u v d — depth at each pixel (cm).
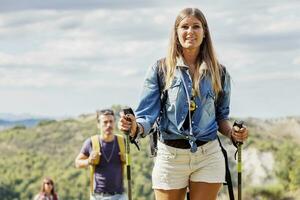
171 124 574
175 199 586
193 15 566
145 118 578
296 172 3872
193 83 570
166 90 575
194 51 575
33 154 10675
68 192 8294
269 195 3419
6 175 9581
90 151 1012
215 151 577
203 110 571
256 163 5994
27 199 9112
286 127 9238
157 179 588
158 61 582
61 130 12044
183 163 575
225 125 591
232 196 587
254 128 9062
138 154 6988
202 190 576
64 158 10275
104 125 1001
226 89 588
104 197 1005
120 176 1009
